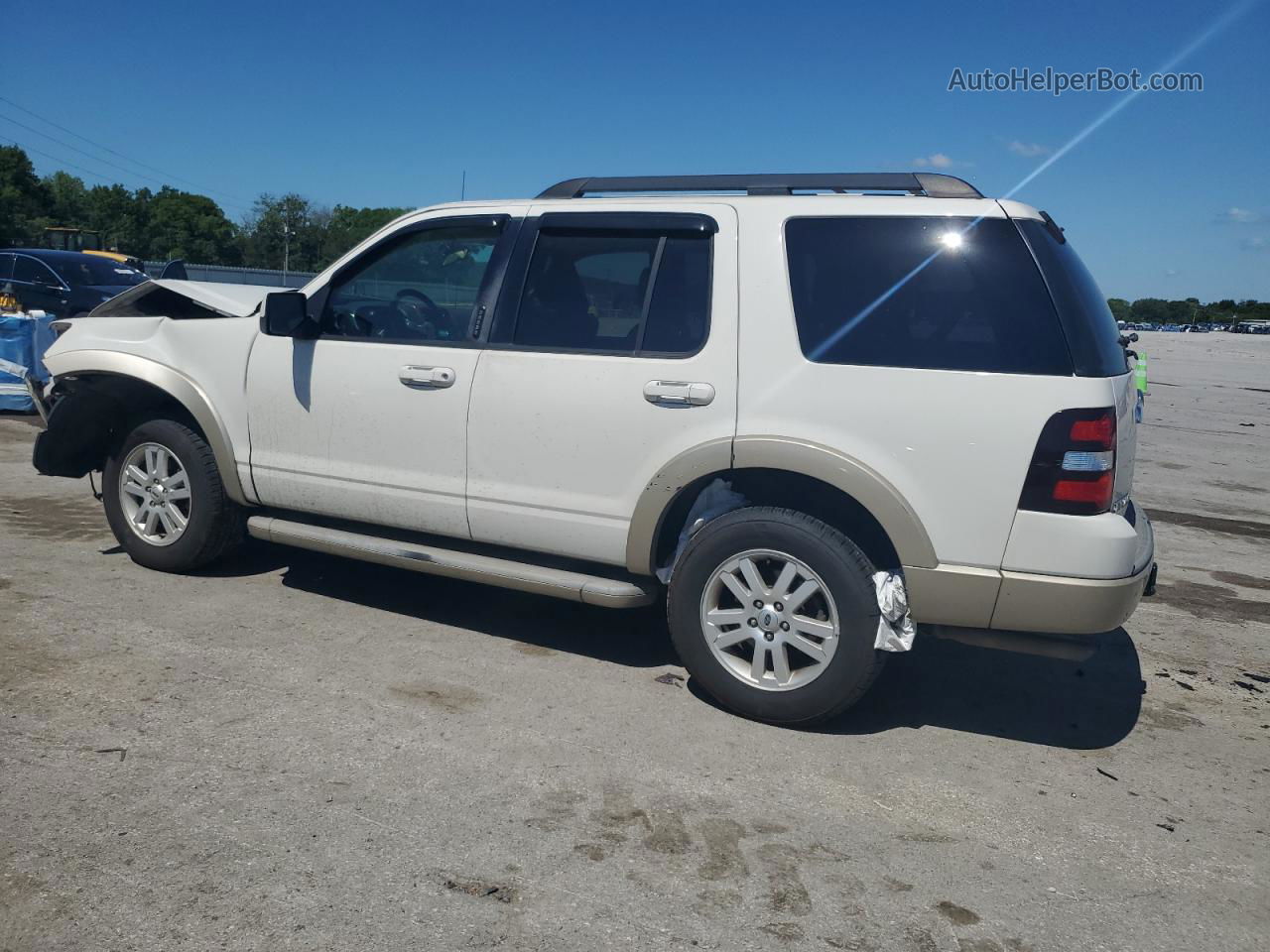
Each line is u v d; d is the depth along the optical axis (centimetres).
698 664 401
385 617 495
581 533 417
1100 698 450
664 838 309
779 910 275
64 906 259
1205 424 1611
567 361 416
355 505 470
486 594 541
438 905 269
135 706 377
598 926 264
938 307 367
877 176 401
